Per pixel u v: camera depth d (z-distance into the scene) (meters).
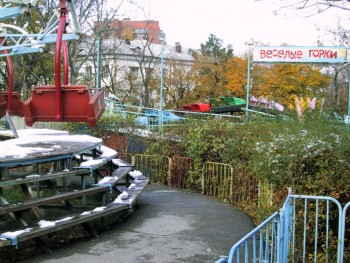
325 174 6.65
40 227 6.47
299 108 10.77
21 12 6.00
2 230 7.46
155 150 14.34
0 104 5.50
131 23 45.78
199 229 8.14
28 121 4.34
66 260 6.27
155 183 13.90
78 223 7.05
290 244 6.00
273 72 32.47
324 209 6.52
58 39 4.24
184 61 45.62
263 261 4.63
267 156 7.34
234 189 10.74
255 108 17.89
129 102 38.31
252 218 9.02
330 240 6.37
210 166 12.02
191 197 11.47
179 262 6.31
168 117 18.89
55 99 4.28
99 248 6.90
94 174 10.27
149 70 38.91
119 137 16.11
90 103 4.17
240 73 35.22
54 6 23.81
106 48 38.09
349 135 6.85
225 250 6.90
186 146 13.26
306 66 30.81
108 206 8.11
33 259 6.30
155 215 9.24
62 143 9.77
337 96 25.92
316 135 7.09
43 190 9.66
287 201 5.37
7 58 7.08
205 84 38.81
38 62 27.45
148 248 6.93
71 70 23.91
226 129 12.32
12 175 8.75
